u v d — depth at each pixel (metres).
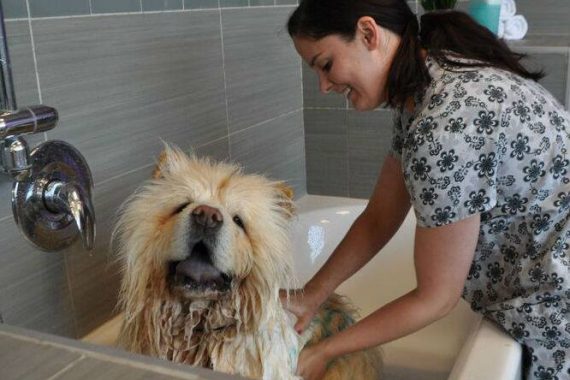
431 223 1.09
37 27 1.28
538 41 2.19
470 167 1.06
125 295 1.11
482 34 1.20
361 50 1.13
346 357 1.37
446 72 1.13
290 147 2.42
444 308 1.15
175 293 1.08
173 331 1.11
